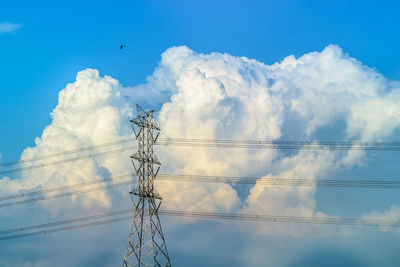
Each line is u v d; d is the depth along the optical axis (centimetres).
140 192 9088
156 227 9088
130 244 8875
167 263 8912
